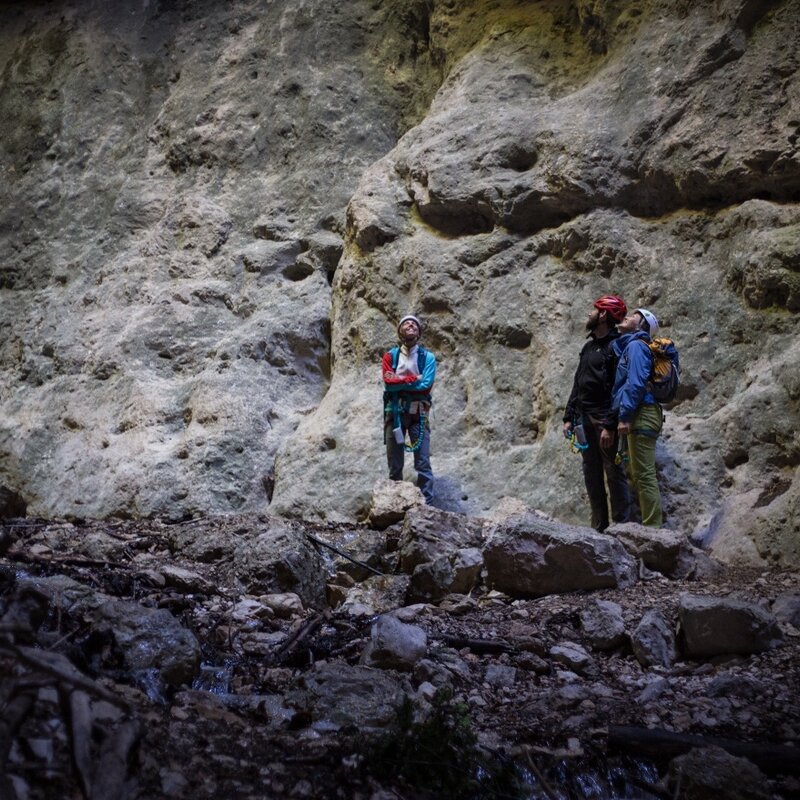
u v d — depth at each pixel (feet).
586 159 29.17
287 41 39.73
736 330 26.08
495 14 35.65
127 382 33.47
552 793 11.46
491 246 30.63
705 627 15.84
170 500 29.84
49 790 9.05
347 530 25.64
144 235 38.34
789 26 27.32
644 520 23.68
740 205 27.07
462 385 29.81
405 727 11.55
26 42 45.75
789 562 22.08
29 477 33.35
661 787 11.74
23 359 37.32
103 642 13.38
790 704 13.70
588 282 28.84
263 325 33.45
